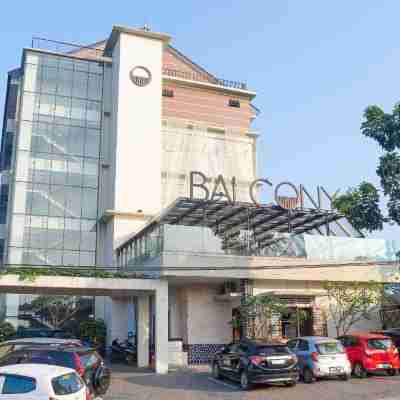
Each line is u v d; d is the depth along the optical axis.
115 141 35.81
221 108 44.28
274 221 25.75
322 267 23.70
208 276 21.67
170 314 24.53
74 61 38.88
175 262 21.34
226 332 24.09
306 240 24.14
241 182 42.53
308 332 23.70
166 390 15.80
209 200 22.58
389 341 17.75
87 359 12.64
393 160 21.38
